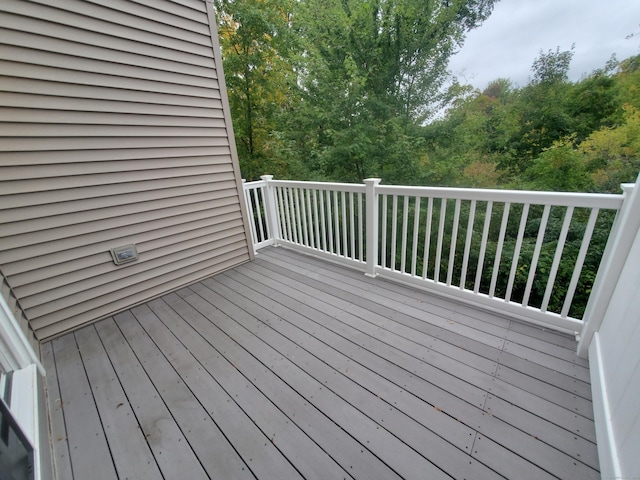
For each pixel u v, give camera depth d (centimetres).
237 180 303
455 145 692
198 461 119
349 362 166
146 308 241
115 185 219
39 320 197
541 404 132
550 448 114
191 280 281
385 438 122
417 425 126
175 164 251
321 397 144
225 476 112
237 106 753
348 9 654
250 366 169
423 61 636
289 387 152
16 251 183
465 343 175
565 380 144
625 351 110
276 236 376
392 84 668
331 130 625
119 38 204
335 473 110
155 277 255
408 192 222
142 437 130
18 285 186
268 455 119
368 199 249
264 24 656
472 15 730
